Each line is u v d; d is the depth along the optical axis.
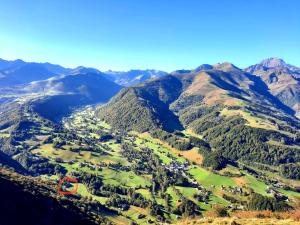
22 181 189.00
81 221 164.00
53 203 169.12
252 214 151.38
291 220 109.25
